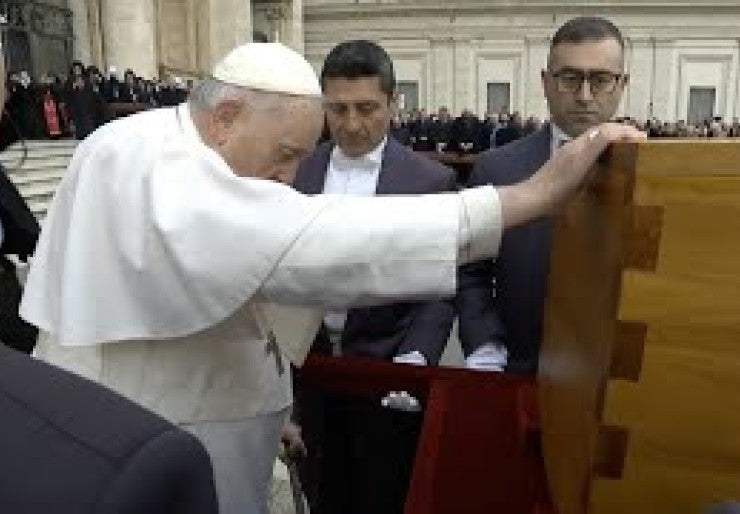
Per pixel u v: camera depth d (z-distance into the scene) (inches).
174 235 43.9
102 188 47.5
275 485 101.3
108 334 47.0
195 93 51.5
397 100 96.1
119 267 46.6
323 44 1157.7
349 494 81.0
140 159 47.0
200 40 865.5
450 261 43.1
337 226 43.4
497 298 79.4
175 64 856.9
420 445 62.8
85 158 50.4
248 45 50.8
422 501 56.2
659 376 35.9
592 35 73.1
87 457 21.8
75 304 47.2
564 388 47.9
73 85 536.1
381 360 76.5
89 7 727.7
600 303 39.4
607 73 73.4
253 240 43.6
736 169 34.0
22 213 78.4
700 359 35.4
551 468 50.3
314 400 78.4
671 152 34.2
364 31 1135.6
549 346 56.7
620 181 37.2
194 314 45.4
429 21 1106.7
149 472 21.9
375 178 85.4
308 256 43.3
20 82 471.5
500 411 67.5
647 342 35.7
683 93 1070.4
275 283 43.9
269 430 60.3
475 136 745.0
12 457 21.6
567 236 51.9
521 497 55.5
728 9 1027.3
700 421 36.0
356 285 43.6
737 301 34.7
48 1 667.4
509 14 1077.8
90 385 24.4
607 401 36.6
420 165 86.2
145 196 45.8
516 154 81.8
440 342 78.6
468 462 60.2
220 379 54.3
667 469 36.9
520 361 77.7
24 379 24.0
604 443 37.3
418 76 1128.8
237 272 43.8
